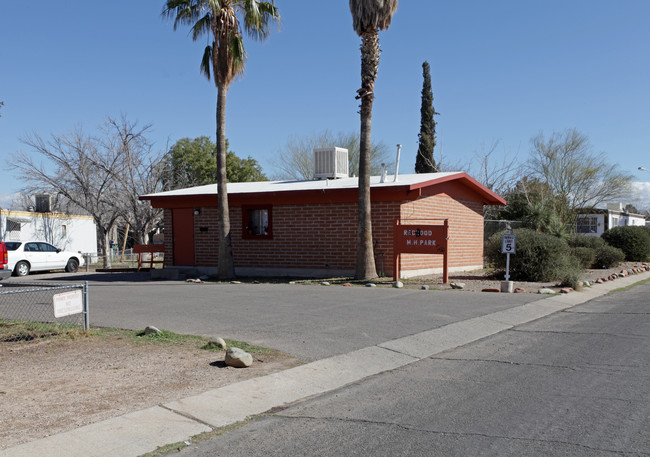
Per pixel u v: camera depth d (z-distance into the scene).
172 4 17.75
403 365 7.55
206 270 20.94
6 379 6.54
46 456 4.48
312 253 18.91
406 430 5.05
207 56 18.34
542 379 6.61
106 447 4.70
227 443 4.86
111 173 28.19
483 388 6.31
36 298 13.75
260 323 9.92
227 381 6.48
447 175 19.28
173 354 7.68
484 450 4.55
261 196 18.94
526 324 10.34
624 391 6.05
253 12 17.47
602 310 11.86
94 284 17.59
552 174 37.50
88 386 6.27
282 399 6.07
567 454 4.43
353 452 4.59
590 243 24.53
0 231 29.22
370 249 16.69
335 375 6.94
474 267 22.16
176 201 21.30
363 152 16.44
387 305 11.89
